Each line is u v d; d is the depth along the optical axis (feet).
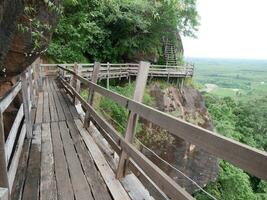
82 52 64.28
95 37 64.54
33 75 24.45
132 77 63.31
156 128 44.50
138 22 63.52
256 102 139.74
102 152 12.55
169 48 79.00
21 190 8.82
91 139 14.46
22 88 13.44
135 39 67.72
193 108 71.20
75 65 26.43
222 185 54.90
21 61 11.62
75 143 13.84
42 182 9.46
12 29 9.53
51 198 8.45
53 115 20.04
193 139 5.06
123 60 70.74
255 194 62.23
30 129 14.28
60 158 11.73
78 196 8.59
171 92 65.92
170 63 78.59
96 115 13.55
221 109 100.73
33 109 21.02
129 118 9.01
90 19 63.41
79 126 17.11
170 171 40.40
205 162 50.90
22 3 9.70
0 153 5.98
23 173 10.02
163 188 6.38
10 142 8.26
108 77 51.80
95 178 9.85
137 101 8.43
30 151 12.50
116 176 9.74
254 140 101.35
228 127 84.79
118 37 67.26
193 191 38.63
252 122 115.24
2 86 12.94
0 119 5.90
